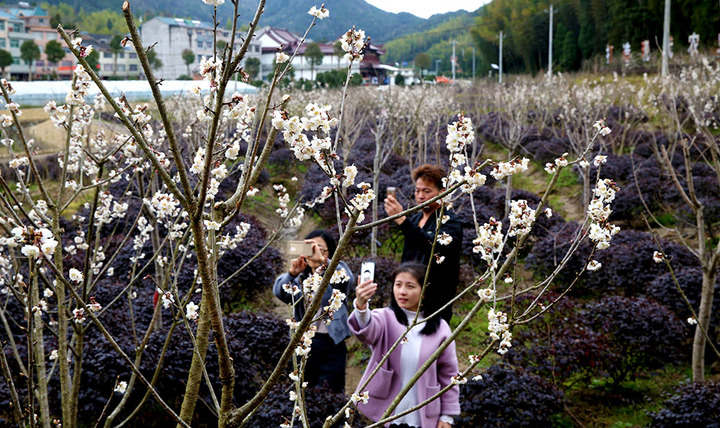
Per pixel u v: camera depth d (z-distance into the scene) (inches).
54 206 89.4
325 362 164.4
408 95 688.4
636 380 206.1
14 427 138.3
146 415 165.9
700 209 172.1
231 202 71.4
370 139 622.8
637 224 367.9
